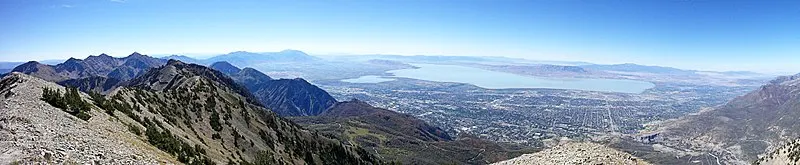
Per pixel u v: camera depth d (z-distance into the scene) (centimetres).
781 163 15088
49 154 3322
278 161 11662
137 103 9188
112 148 4141
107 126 5447
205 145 8612
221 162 7225
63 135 3997
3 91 6575
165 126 8125
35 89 6431
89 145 3934
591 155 5591
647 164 5631
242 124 13375
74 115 5541
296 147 14662
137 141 5256
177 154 5775
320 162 14925
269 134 14112
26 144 3412
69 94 6272
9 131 3662
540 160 6028
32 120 4331
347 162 17125
